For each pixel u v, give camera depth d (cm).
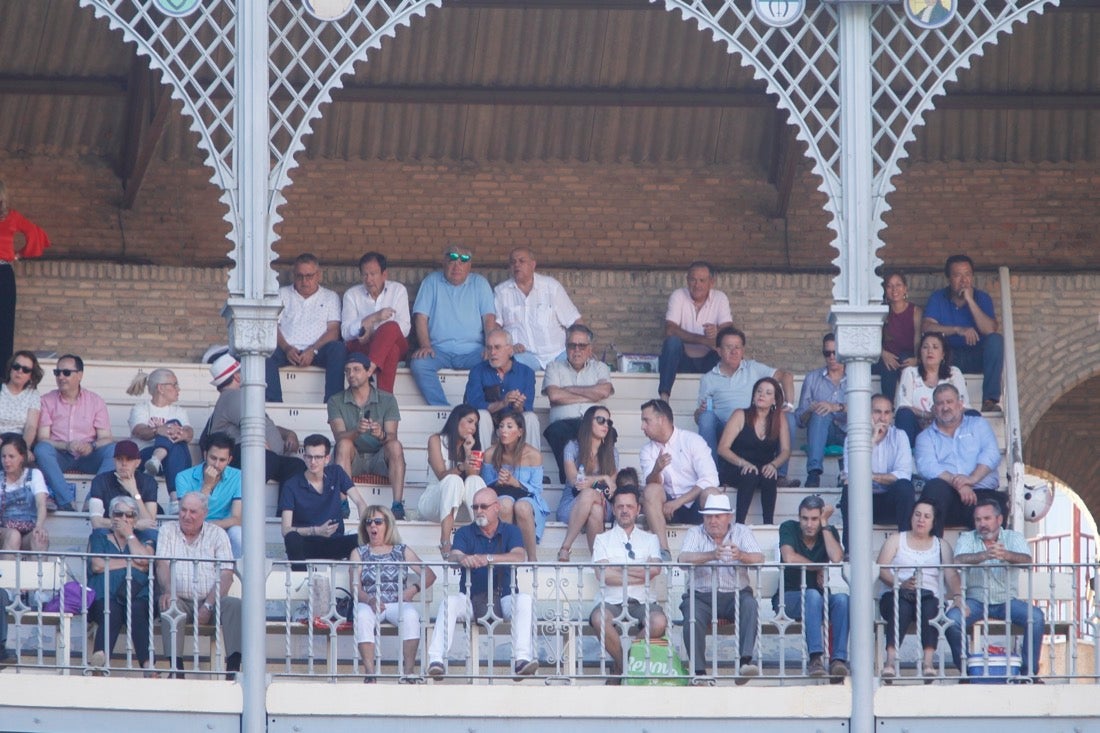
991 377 5906
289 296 5997
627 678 4184
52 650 4719
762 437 5325
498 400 5512
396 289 6047
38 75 6375
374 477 5381
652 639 4356
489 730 4109
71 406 5409
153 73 6331
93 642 4519
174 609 4116
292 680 4644
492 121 6694
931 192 6788
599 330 6631
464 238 6700
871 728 4122
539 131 6731
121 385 5969
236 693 4069
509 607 4378
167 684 4056
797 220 6806
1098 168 6819
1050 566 4247
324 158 6681
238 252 4091
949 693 4156
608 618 4409
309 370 5903
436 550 5084
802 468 5656
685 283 6688
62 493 5078
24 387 5338
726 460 5297
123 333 6438
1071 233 6781
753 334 6650
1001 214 6781
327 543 4709
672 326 6106
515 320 6112
